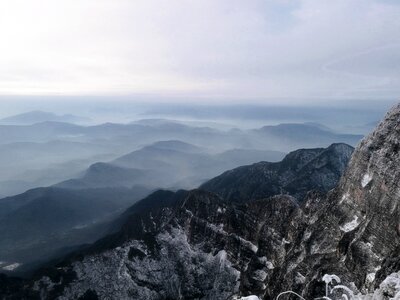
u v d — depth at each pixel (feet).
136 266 515.09
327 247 304.50
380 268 227.61
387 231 255.29
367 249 260.62
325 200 358.02
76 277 501.56
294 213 419.54
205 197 581.53
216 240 533.96
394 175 267.18
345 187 321.11
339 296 228.63
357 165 310.45
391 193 265.13
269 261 428.97
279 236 433.89
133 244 547.08
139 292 489.26
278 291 315.58
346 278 256.73
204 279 502.79
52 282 492.54
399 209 253.44
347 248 277.03
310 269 294.87
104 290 487.61
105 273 506.07
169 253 543.80
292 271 309.22
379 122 307.17
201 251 536.83
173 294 495.41
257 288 407.23
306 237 343.87
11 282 518.37
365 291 225.35
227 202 562.66
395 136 283.38
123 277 500.74
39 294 479.41
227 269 501.15
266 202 497.87
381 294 121.60
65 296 477.77
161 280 508.94
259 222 485.15
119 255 529.04
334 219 315.37
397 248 224.33
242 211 526.57
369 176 290.97
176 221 590.55
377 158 287.28
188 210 587.68
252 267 436.76
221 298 467.93
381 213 265.95
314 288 264.72
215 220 547.90
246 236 499.92
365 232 269.44
